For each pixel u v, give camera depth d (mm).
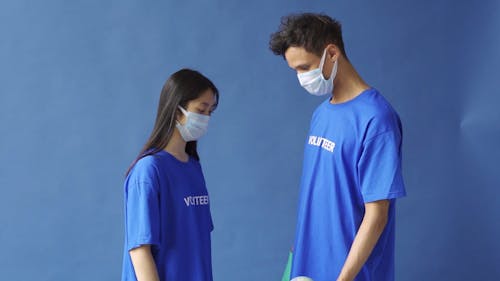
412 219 2441
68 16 2277
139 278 1346
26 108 2283
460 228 2434
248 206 2418
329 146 1573
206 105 1445
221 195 2408
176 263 1425
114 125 2330
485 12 2381
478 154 2420
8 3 2244
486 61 2389
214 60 2357
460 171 2430
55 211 2324
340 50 1560
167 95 1436
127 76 2322
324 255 1601
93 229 2346
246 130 2395
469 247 2438
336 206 1560
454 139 2426
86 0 2281
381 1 2385
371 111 1489
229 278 2434
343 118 1542
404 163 2432
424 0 2389
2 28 2248
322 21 1533
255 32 2361
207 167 2396
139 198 1363
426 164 2434
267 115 2395
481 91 2398
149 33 2320
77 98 2305
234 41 2357
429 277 2449
